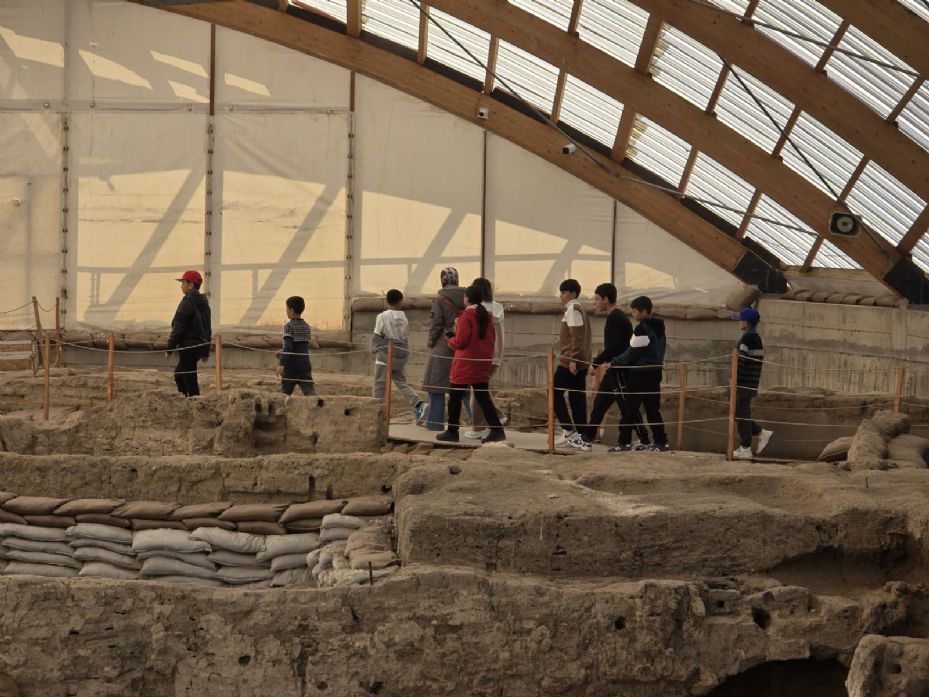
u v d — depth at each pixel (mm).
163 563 11531
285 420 14141
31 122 24922
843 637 9086
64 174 24969
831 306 22922
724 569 9641
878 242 21672
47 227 25031
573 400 14539
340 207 25000
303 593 8789
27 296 25062
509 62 23188
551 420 13781
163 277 25047
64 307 25062
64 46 24859
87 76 24906
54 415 17375
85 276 25047
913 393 20828
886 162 19641
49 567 11781
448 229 25000
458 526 9508
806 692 9227
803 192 21750
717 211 24219
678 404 17359
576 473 11008
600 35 21484
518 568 9523
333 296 25094
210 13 24391
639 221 24734
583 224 24812
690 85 21438
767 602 9211
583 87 22969
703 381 24703
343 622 8758
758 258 24406
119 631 8820
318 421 14047
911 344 21047
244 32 24578
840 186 21828
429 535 9516
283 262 25047
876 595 9258
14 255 25016
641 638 8852
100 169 24969
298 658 8750
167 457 12227
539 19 21281
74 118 24938
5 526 11781
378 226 25047
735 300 24578
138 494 12016
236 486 11938
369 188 25000
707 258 24594
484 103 24328
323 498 11930
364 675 8742
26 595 8852
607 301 14219
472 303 13914
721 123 21719
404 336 15773
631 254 24797
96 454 14531
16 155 24938
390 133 24891
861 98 19469
